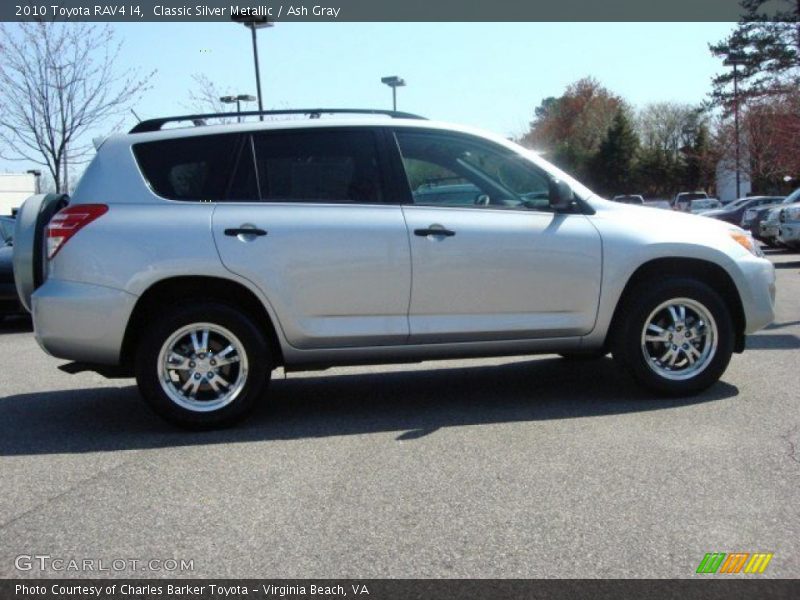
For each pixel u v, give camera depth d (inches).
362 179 212.2
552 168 224.2
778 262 714.2
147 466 180.4
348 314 208.2
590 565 129.0
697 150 2669.8
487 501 154.6
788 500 152.0
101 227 199.9
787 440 184.9
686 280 221.5
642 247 218.5
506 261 212.4
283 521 147.9
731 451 178.5
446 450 185.8
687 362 225.1
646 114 3019.2
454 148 218.8
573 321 218.4
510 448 185.6
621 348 222.7
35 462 185.0
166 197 205.2
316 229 205.5
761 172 1905.8
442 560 131.7
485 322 214.1
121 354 204.2
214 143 210.2
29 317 489.1
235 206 205.9
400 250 207.8
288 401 239.5
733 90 1627.7
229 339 205.2
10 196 1556.3
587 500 153.8
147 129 215.2
